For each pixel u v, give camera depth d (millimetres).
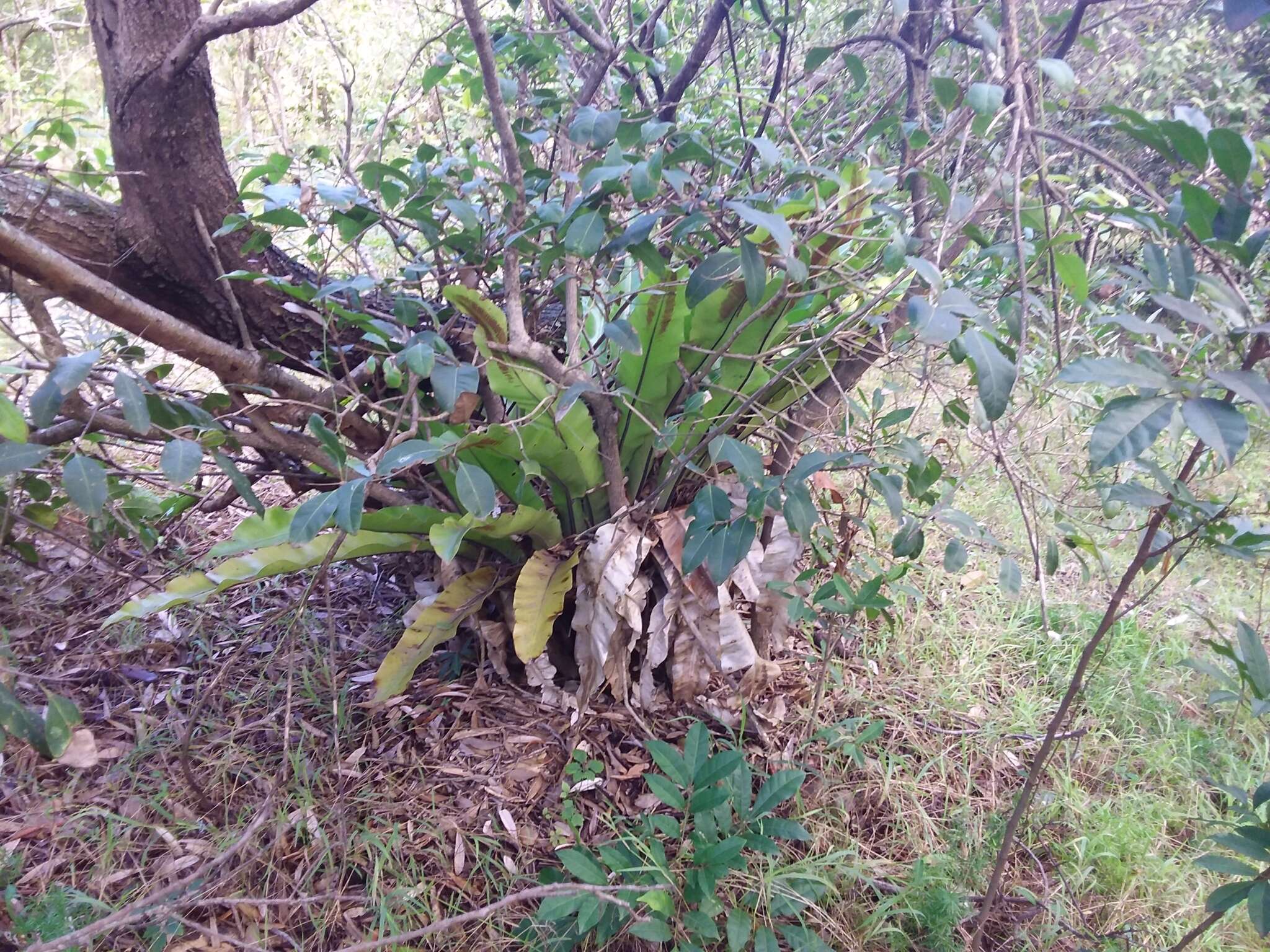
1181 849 1787
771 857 1622
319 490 2033
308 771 1746
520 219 1604
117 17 1648
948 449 1884
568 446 1721
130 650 2018
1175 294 1196
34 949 1192
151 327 1619
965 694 2109
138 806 1693
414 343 1517
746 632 1839
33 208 1729
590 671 1820
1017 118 1313
